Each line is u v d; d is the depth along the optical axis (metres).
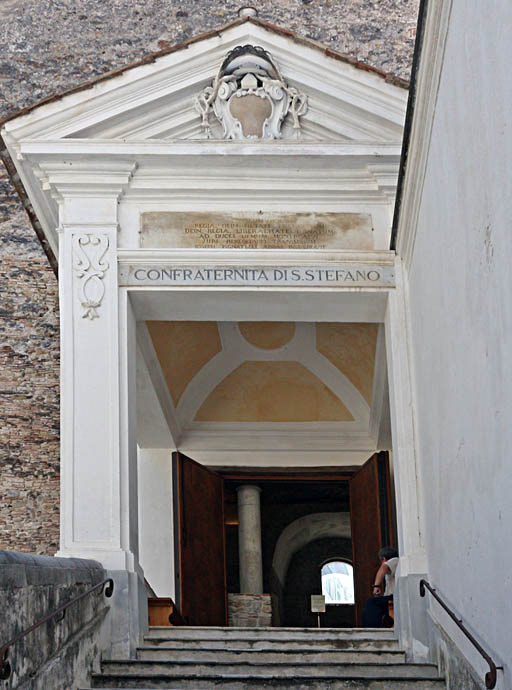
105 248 15.05
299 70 15.55
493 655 8.33
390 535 20.22
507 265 7.14
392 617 15.80
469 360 8.98
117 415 14.45
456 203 9.35
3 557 7.85
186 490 20.39
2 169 26.16
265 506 33.25
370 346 20.03
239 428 22.00
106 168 15.20
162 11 26.88
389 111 15.26
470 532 9.38
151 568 20.92
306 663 12.12
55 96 15.03
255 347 20.84
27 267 25.80
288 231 15.30
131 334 15.14
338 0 27.11
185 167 15.27
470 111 8.38
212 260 15.08
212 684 11.40
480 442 8.62
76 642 10.55
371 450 22.02
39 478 24.83
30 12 26.59
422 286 12.73
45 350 25.47
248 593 23.83
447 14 9.25
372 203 15.49
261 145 15.16
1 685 7.27
